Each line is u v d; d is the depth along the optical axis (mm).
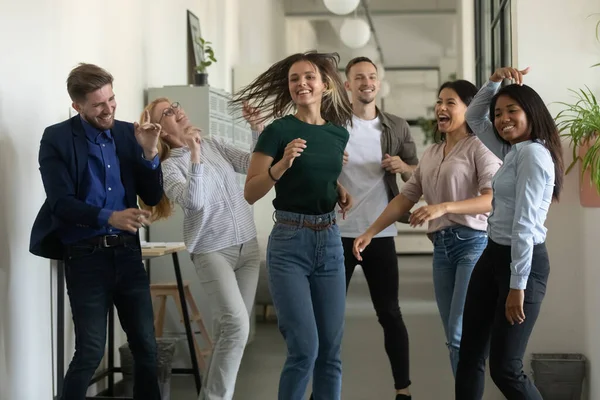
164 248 4645
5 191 3752
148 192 3588
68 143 3340
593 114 4289
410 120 22328
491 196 3645
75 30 4680
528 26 4742
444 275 3832
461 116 3820
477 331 3236
